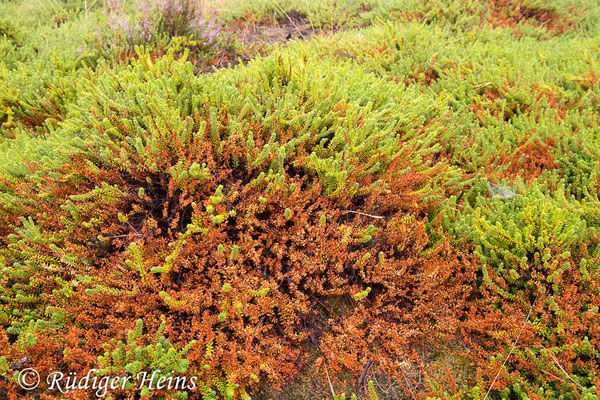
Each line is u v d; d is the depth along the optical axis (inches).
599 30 260.8
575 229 96.6
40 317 83.0
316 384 83.3
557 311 85.2
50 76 167.5
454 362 89.0
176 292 83.4
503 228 102.3
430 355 89.9
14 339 82.5
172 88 111.2
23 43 220.2
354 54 209.3
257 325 84.4
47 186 97.6
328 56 196.5
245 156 98.6
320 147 103.0
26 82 163.3
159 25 208.8
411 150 110.0
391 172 103.1
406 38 212.4
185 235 84.5
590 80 169.9
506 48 200.5
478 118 158.1
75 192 97.3
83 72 172.7
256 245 89.3
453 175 118.8
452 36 230.8
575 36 262.4
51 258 86.7
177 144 91.5
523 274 93.8
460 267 98.3
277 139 105.0
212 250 86.9
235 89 112.2
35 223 99.1
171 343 75.6
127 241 89.2
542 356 81.7
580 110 163.3
